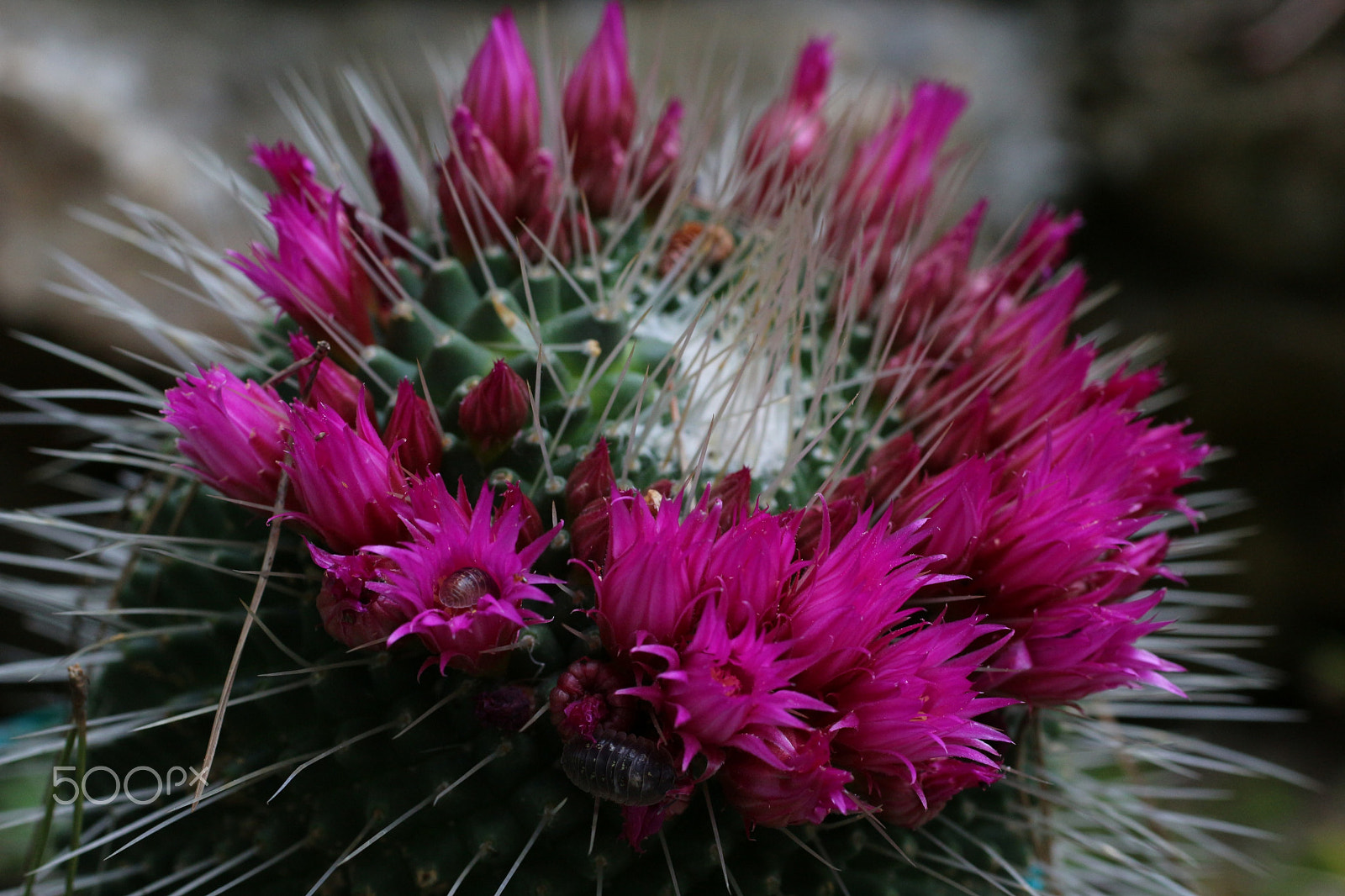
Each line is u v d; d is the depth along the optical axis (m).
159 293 0.44
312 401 0.19
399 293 0.21
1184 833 0.24
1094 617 0.19
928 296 0.22
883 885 0.19
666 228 0.22
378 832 0.18
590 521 0.18
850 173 0.24
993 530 0.19
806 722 0.18
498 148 0.22
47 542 0.45
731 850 0.18
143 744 0.20
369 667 0.18
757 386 0.20
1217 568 0.25
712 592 0.17
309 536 0.19
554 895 0.18
